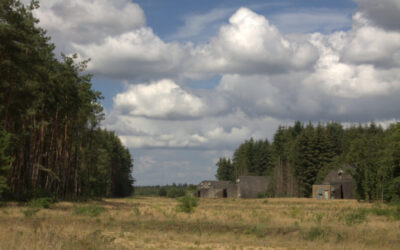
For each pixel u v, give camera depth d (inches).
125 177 5767.7
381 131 5885.8
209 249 717.9
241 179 4859.7
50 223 975.0
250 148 6727.4
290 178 4574.3
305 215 1408.7
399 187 2320.4
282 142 6176.2
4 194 1598.2
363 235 908.0
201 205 2283.5
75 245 565.3
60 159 2311.8
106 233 895.7
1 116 1612.9
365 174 2583.7
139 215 1322.6
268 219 1221.1
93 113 2810.0
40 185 2181.3
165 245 758.5
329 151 4707.2
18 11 1545.3
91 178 3316.9
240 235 965.8
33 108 1726.1
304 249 763.4
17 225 894.4
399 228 1024.9
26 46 1534.2
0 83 1514.5
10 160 1371.8
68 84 2047.2
